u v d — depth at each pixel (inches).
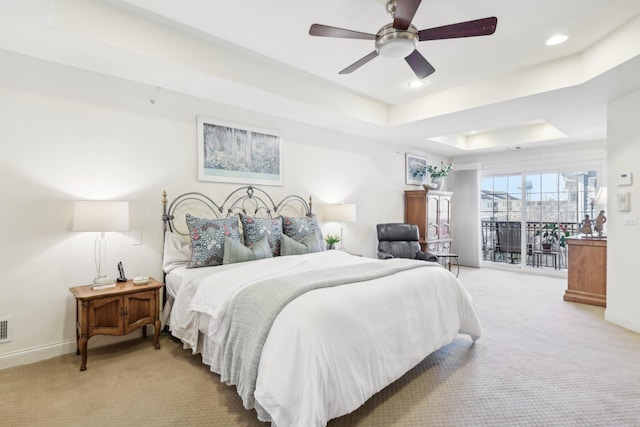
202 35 102.5
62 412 72.6
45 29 80.8
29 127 95.8
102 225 95.1
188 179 128.0
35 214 97.0
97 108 107.2
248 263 110.3
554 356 100.4
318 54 114.7
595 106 137.7
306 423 55.7
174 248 118.3
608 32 100.4
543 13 90.5
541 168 230.4
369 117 163.5
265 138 151.0
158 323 105.1
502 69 126.9
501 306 152.7
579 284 160.9
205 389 82.0
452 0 85.0
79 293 93.7
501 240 254.2
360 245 201.0
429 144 223.6
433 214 230.1
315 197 173.6
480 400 77.4
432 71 97.0
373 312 74.8
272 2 86.0
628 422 69.5
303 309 66.0
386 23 95.7
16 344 94.4
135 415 71.7
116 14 88.8
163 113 121.5
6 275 92.9
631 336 116.0
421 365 94.9
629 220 123.2
